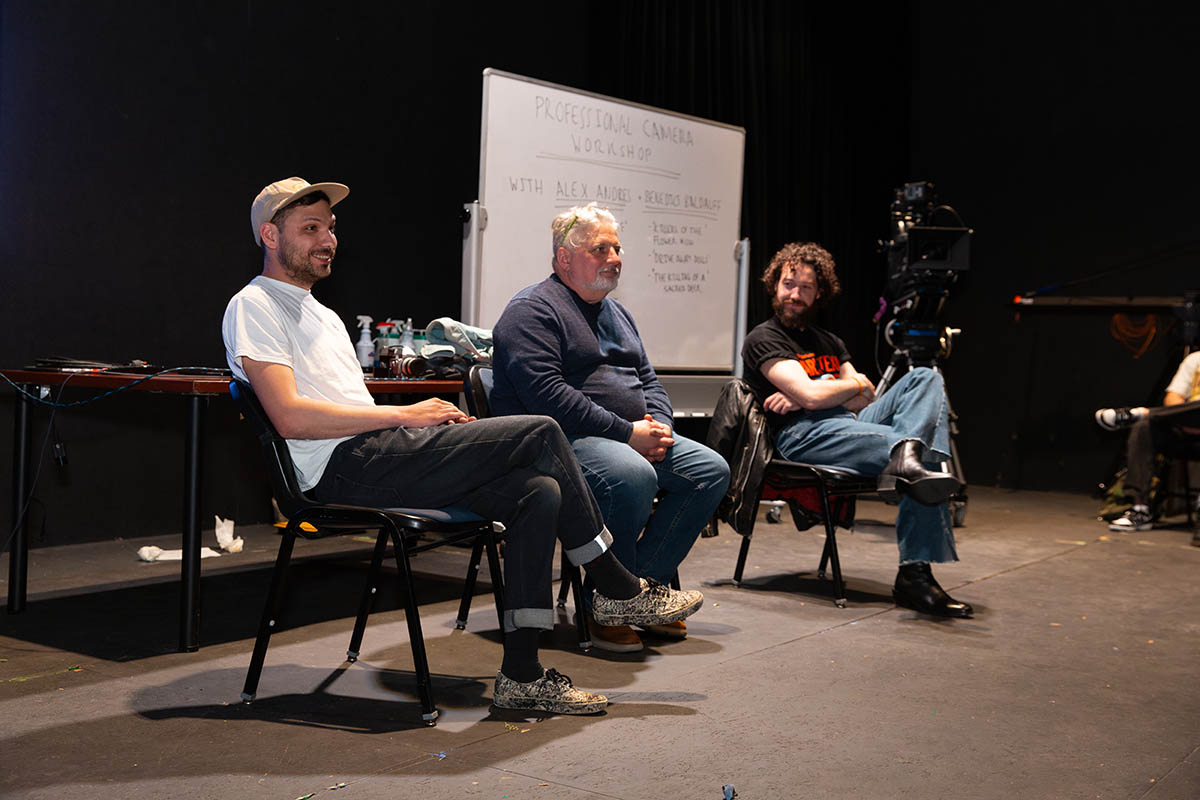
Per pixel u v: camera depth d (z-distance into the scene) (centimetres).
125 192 369
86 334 362
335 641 241
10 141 340
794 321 321
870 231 688
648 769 165
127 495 378
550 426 194
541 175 430
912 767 170
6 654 225
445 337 335
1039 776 168
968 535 447
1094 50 620
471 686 208
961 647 252
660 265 487
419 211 465
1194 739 188
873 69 679
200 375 259
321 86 426
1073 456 625
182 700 195
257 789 153
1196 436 471
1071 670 233
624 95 535
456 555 364
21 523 264
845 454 296
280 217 206
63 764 162
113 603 277
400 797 151
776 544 407
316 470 200
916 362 462
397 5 450
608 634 239
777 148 611
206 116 391
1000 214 655
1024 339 643
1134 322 605
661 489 260
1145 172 605
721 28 579
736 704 202
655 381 268
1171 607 303
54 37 348
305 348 204
